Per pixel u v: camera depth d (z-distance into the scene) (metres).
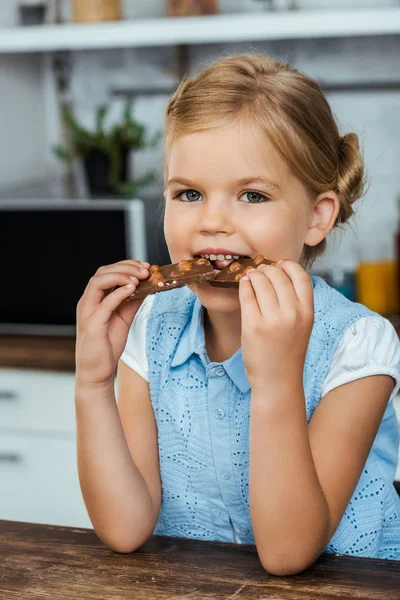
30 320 2.17
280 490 0.88
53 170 2.71
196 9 2.17
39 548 0.91
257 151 0.97
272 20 2.07
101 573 0.86
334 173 1.07
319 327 1.07
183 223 0.99
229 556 0.89
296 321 0.89
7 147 2.51
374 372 1.01
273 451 0.89
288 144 0.99
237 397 1.08
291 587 0.83
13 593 0.83
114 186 2.43
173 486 1.11
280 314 0.89
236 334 1.08
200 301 1.08
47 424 2.01
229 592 0.82
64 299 2.14
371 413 1.00
